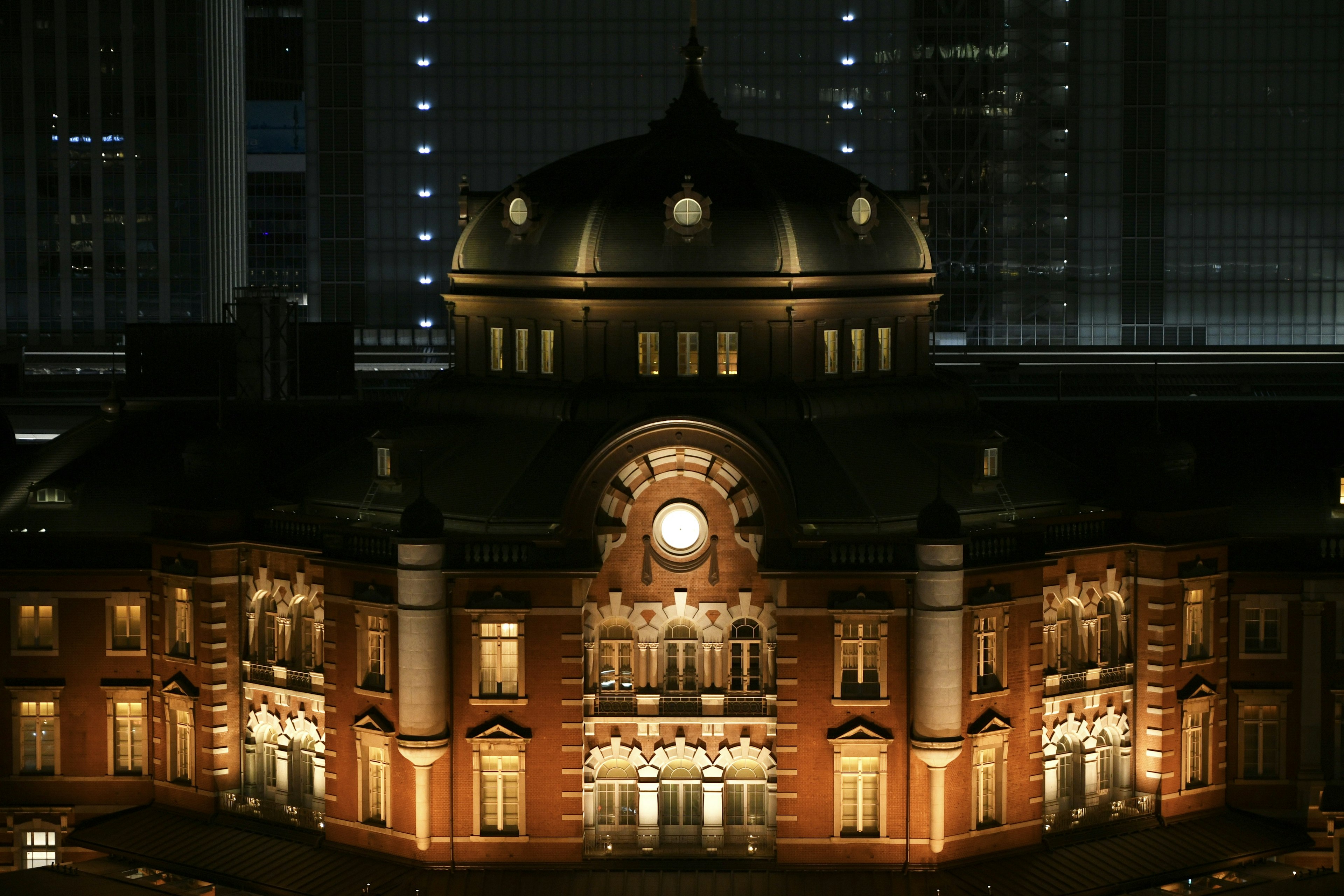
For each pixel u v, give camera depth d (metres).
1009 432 93.56
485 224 91.81
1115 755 88.81
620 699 83.00
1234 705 90.69
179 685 90.19
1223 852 87.00
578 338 87.50
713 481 82.19
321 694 86.69
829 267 87.88
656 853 83.00
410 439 87.50
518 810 82.75
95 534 92.81
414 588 81.31
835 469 84.94
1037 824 84.81
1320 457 95.81
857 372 89.88
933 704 80.94
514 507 83.81
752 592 82.50
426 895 81.25
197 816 90.38
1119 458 89.25
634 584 82.75
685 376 87.38
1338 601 90.19
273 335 120.69
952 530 80.69
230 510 89.19
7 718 93.25
